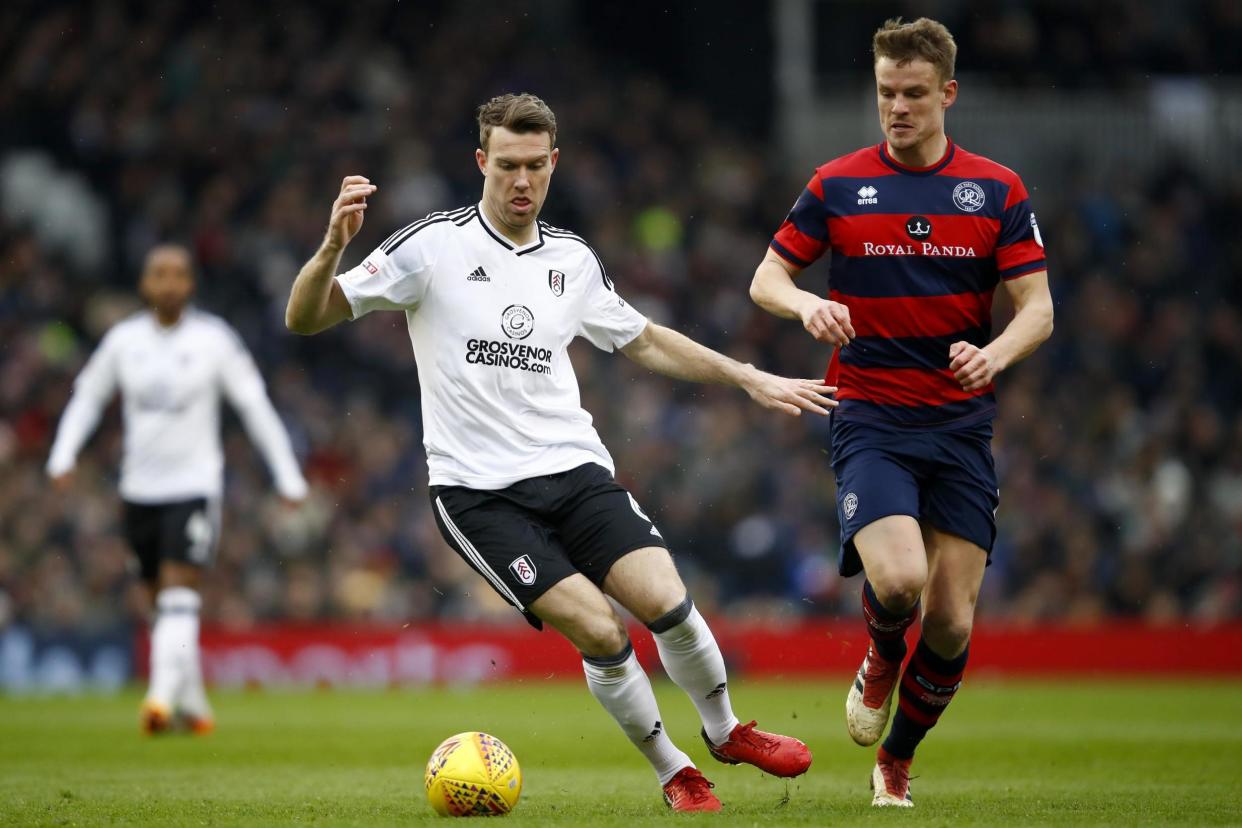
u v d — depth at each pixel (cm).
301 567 6069
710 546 6531
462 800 1859
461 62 8775
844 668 5975
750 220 8638
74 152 8019
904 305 2027
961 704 4669
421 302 1989
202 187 7988
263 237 7581
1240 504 6950
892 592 1900
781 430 7056
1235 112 9044
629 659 1889
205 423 3416
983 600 6378
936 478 2039
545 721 4112
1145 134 9031
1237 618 6306
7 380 6769
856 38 9362
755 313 8012
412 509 6512
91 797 2189
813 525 6550
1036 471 7025
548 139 1966
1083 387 7606
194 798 2172
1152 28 9294
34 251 7444
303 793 2255
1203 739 3416
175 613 3362
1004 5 9225
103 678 5597
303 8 8706
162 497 3372
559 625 1880
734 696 5075
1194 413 7219
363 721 3988
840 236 2056
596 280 2061
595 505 1934
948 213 2027
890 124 2020
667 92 9519
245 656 5697
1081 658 6050
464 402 1962
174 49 8344
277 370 7131
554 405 1988
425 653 5772
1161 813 1936
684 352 2077
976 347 1981
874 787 2094
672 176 8662
